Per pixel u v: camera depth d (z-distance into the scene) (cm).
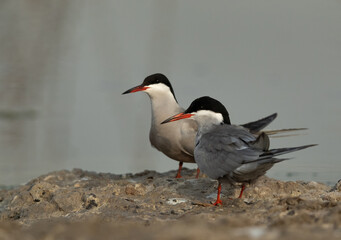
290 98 1619
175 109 1108
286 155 1259
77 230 591
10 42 1762
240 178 777
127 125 1488
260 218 686
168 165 1302
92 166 1277
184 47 2034
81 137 1433
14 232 620
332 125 1414
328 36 2098
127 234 570
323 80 1767
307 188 876
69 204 852
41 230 620
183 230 562
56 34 1792
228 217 668
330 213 644
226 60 1928
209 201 838
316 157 1233
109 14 2153
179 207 811
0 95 1634
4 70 1727
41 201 898
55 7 1798
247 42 2089
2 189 1080
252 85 1733
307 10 2309
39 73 1758
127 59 1864
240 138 786
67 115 1545
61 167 1265
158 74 1118
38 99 1648
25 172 1220
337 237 525
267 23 2225
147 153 1371
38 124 1502
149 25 1972
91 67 1828
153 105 1112
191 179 954
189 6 2364
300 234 538
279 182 862
